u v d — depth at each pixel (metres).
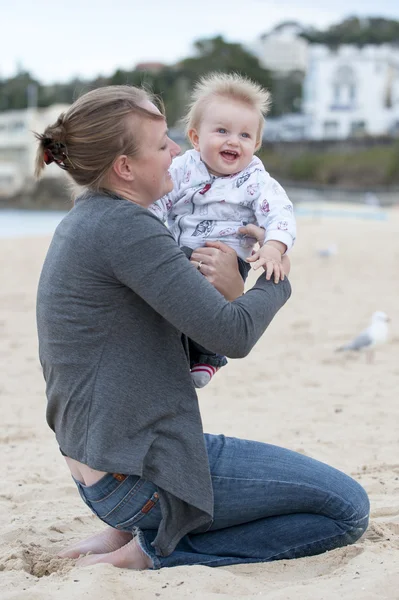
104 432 3.36
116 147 3.37
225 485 3.54
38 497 4.99
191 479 3.41
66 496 5.03
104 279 3.34
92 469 3.45
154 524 3.54
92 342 3.37
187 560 3.57
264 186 3.84
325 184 74.50
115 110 3.36
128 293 3.38
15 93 113.50
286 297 3.65
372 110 95.06
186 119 4.11
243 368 9.08
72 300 3.37
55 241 3.51
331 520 3.63
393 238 28.66
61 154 3.42
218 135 3.84
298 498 3.58
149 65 104.19
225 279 3.61
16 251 24.80
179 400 3.45
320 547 3.67
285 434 6.34
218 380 8.52
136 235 3.30
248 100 3.92
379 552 3.65
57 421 3.58
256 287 3.57
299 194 68.25
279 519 3.65
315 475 3.61
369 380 8.38
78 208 3.46
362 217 43.59
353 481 3.72
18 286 16.98
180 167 3.96
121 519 3.54
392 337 10.77
